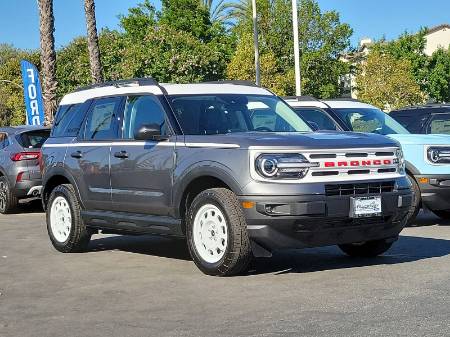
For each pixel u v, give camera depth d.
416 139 10.39
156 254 8.78
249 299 6.11
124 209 8.13
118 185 8.17
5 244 10.04
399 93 44.03
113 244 9.78
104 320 5.64
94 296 6.51
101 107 8.83
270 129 8.00
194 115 7.79
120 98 8.53
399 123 12.12
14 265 8.30
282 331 5.07
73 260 8.53
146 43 39.09
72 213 8.90
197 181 7.27
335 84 45.38
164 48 38.88
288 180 6.63
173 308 5.92
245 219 6.73
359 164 6.94
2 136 14.77
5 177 14.31
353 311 5.55
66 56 43.44
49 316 5.84
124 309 5.97
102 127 8.66
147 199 7.77
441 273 6.92
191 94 8.06
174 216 7.49
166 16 50.03
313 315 5.48
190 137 7.38
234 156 6.83
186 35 39.84
